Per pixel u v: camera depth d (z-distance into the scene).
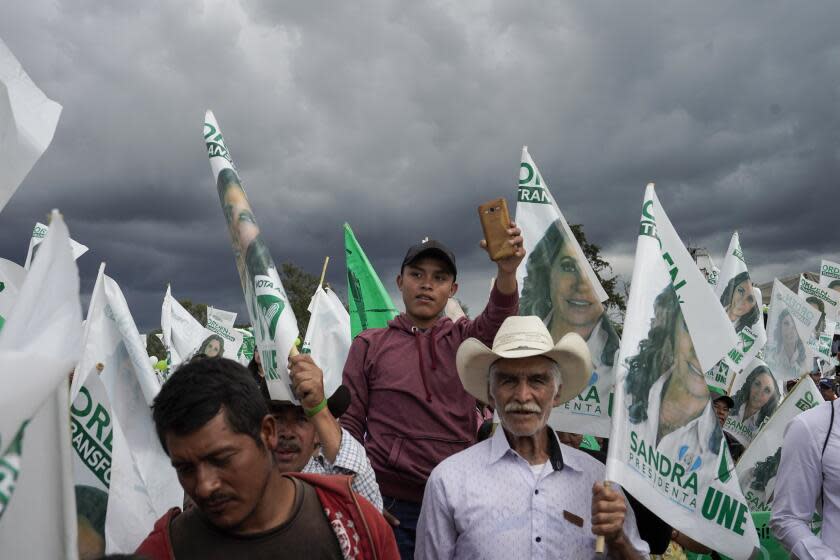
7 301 2.26
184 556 2.13
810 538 3.33
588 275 4.50
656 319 3.35
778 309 9.52
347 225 6.49
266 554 2.12
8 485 1.06
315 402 2.86
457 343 4.16
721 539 3.23
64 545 1.38
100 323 3.48
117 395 3.36
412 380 4.10
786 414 5.87
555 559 3.03
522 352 3.11
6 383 1.09
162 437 2.02
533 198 4.61
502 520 3.08
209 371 2.07
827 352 12.51
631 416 3.14
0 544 1.34
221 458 1.98
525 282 4.51
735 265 8.17
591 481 3.19
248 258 2.99
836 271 13.42
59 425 1.38
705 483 3.25
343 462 2.87
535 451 3.21
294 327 2.90
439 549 3.14
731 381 7.25
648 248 3.45
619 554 2.97
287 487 2.21
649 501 3.06
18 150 2.06
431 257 4.23
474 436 4.22
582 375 3.35
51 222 1.33
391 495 4.01
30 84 2.11
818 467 3.39
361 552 2.22
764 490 5.84
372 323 6.27
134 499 3.09
